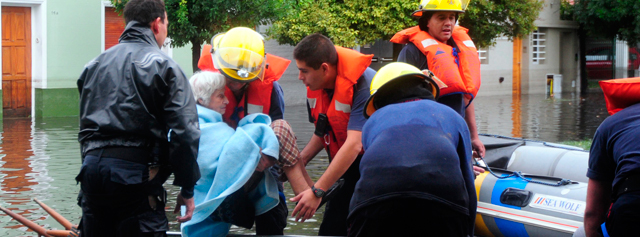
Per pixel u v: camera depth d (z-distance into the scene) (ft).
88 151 8.86
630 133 8.33
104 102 8.82
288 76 56.70
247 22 41.32
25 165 26.45
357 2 50.60
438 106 8.94
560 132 38.86
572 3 83.30
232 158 9.60
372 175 8.39
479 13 57.98
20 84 45.65
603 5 73.61
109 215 9.11
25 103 46.03
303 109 53.06
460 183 8.28
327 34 51.01
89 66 9.12
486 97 71.51
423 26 12.98
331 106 11.22
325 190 10.18
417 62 12.76
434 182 8.13
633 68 88.89
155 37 9.47
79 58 47.39
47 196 21.02
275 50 56.13
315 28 50.21
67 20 46.60
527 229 13.94
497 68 73.87
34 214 18.66
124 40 9.25
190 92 8.96
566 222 13.34
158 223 9.07
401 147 8.40
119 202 8.84
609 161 8.68
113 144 8.73
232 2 39.55
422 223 8.31
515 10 58.70
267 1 40.75
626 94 8.72
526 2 59.21
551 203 13.79
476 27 58.49
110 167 8.66
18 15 45.11
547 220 13.66
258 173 10.26
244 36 10.41
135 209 8.93
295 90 57.16
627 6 71.51
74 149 30.81
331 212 12.67
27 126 40.27
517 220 14.07
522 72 76.48
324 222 12.78
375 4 51.16
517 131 39.34
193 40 42.50
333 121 11.30
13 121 43.21
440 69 12.10
